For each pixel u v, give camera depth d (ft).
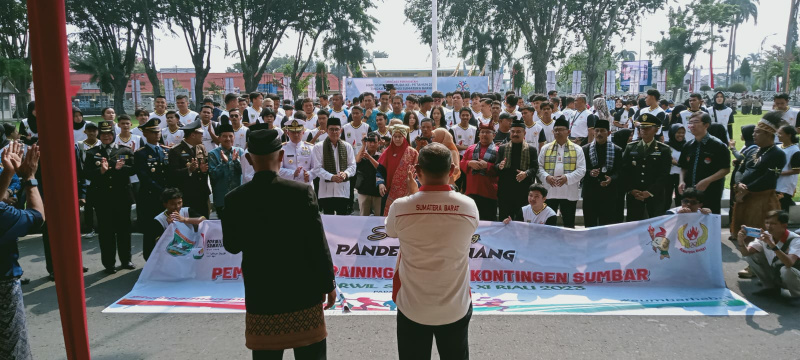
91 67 116.98
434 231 10.02
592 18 118.62
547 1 114.21
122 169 21.95
